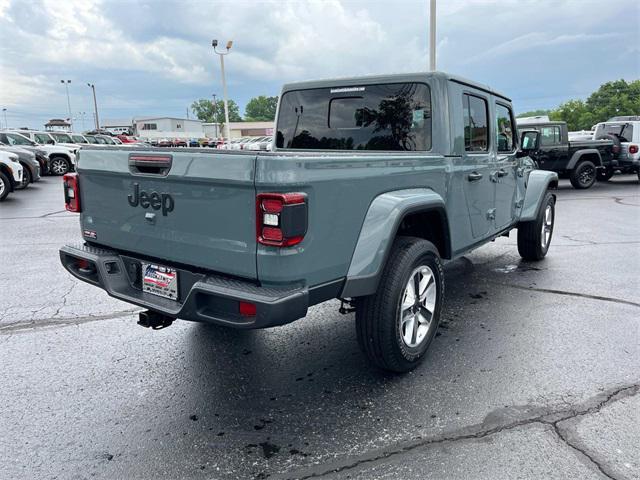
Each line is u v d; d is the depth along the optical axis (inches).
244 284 103.6
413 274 132.0
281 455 103.3
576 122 3321.9
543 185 240.5
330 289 109.7
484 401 122.5
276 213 95.4
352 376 137.2
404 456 102.1
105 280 126.6
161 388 131.7
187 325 175.6
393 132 164.1
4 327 173.9
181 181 108.2
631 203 472.4
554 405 120.0
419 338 139.8
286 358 149.1
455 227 159.3
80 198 138.6
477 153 173.9
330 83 176.9
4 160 506.6
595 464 98.6
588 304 191.8
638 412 116.6
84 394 128.7
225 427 113.6
